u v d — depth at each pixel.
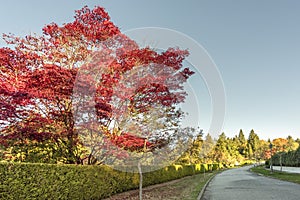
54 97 8.68
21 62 9.05
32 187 7.43
